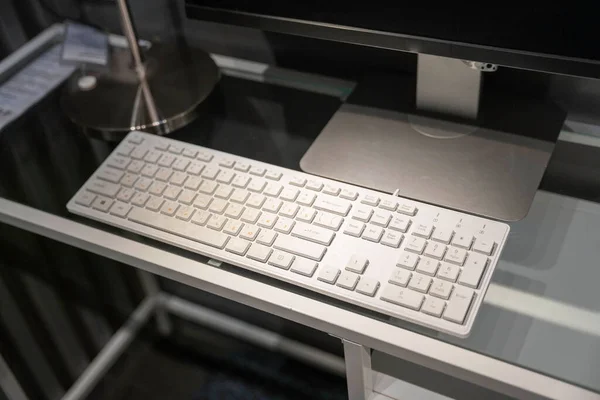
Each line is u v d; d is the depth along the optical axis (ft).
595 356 2.13
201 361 4.78
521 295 2.31
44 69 3.47
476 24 2.38
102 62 3.40
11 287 3.99
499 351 2.15
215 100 3.22
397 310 2.19
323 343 4.71
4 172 3.00
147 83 3.26
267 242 2.41
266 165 2.68
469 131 2.80
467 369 2.11
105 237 2.60
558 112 2.83
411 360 2.21
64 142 3.09
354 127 2.90
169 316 5.05
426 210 2.44
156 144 2.85
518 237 2.50
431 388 2.60
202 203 2.57
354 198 2.51
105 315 4.68
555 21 2.25
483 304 2.29
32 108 3.28
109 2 3.61
